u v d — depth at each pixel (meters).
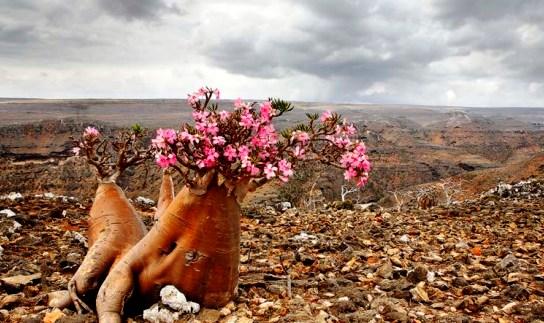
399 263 2.89
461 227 4.36
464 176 23.84
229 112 1.83
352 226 4.41
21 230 3.76
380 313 2.06
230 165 1.83
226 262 1.96
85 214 4.62
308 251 3.30
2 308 2.10
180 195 1.93
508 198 7.04
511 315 2.10
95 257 2.06
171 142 1.74
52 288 2.39
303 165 1.87
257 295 2.28
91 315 1.96
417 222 4.64
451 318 1.99
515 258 2.93
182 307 1.93
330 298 2.27
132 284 1.94
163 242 1.93
